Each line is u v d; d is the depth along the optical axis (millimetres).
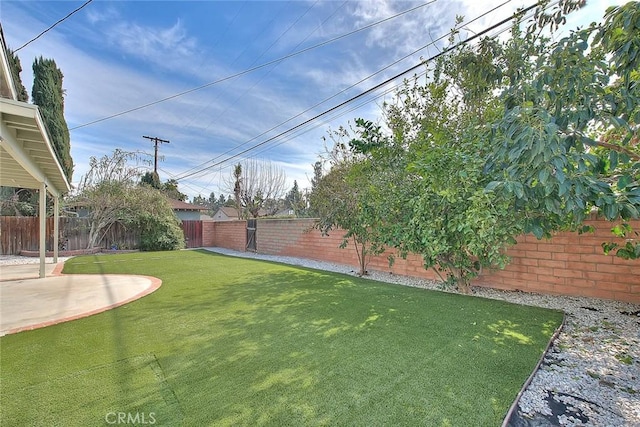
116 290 6535
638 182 2350
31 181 9320
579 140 2416
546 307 5031
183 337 3812
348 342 3615
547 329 4023
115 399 2498
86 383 2740
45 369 3002
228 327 4152
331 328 4090
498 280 6324
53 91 17062
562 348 3496
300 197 23609
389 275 8148
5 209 15469
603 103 2527
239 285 6910
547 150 2049
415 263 7840
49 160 6980
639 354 3312
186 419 2246
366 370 2949
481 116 5180
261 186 27359
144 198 16109
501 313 4719
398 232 5977
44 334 3945
